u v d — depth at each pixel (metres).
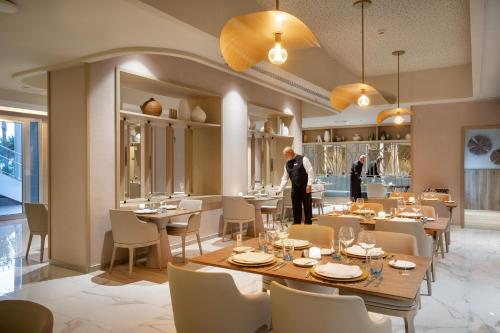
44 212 4.90
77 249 4.56
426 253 3.60
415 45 5.99
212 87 6.29
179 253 5.38
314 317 1.60
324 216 3.88
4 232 7.10
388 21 5.00
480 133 10.75
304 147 14.53
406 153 12.96
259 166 8.76
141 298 3.62
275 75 6.21
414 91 7.66
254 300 2.04
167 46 4.29
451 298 3.63
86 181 4.45
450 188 7.96
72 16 3.32
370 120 11.77
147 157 5.65
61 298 3.61
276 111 8.13
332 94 4.45
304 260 2.36
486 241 6.31
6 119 8.18
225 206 6.17
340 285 1.94
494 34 3.96
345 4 4.50
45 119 8.73
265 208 7.17
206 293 1.90
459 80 7.27
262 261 2.30
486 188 10.70
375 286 1.92
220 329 1.93
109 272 4.41
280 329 1.73
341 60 6.91
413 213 4.45
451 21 4.98
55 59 4.53
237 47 2.52
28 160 8.74
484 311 3.32
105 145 4.64
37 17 3.32
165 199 5.71
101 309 3.35
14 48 4.16
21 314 1.44
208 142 6.58
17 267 4.69
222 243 6.01
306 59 6.47
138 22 3.46
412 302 2.21
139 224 4.28
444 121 8.02
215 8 3.91
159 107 5.44
